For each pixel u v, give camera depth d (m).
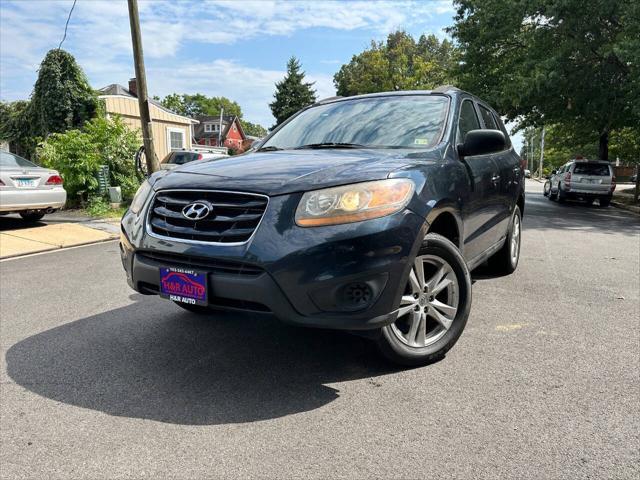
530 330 3.91
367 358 3.39
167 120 24.62
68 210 11.94
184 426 2.58
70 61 17.12
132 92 27.56
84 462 2.29
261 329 3.99
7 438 2.49
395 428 2.53
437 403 2.77
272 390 2.95
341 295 2.69
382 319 2.77
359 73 54.84
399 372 3.16
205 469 2.22
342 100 4.63
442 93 4.32
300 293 2.62
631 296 4.93
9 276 6.00
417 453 2.31
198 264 2.83
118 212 11.43
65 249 8.00
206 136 64.62
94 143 12.56
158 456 2.32
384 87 48.97
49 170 9.77
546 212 15.92
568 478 2.12
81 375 3.20
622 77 17.50
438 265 3.24
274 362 3.35
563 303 4.66
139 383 3.07
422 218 2.91
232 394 2.91
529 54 19.17
